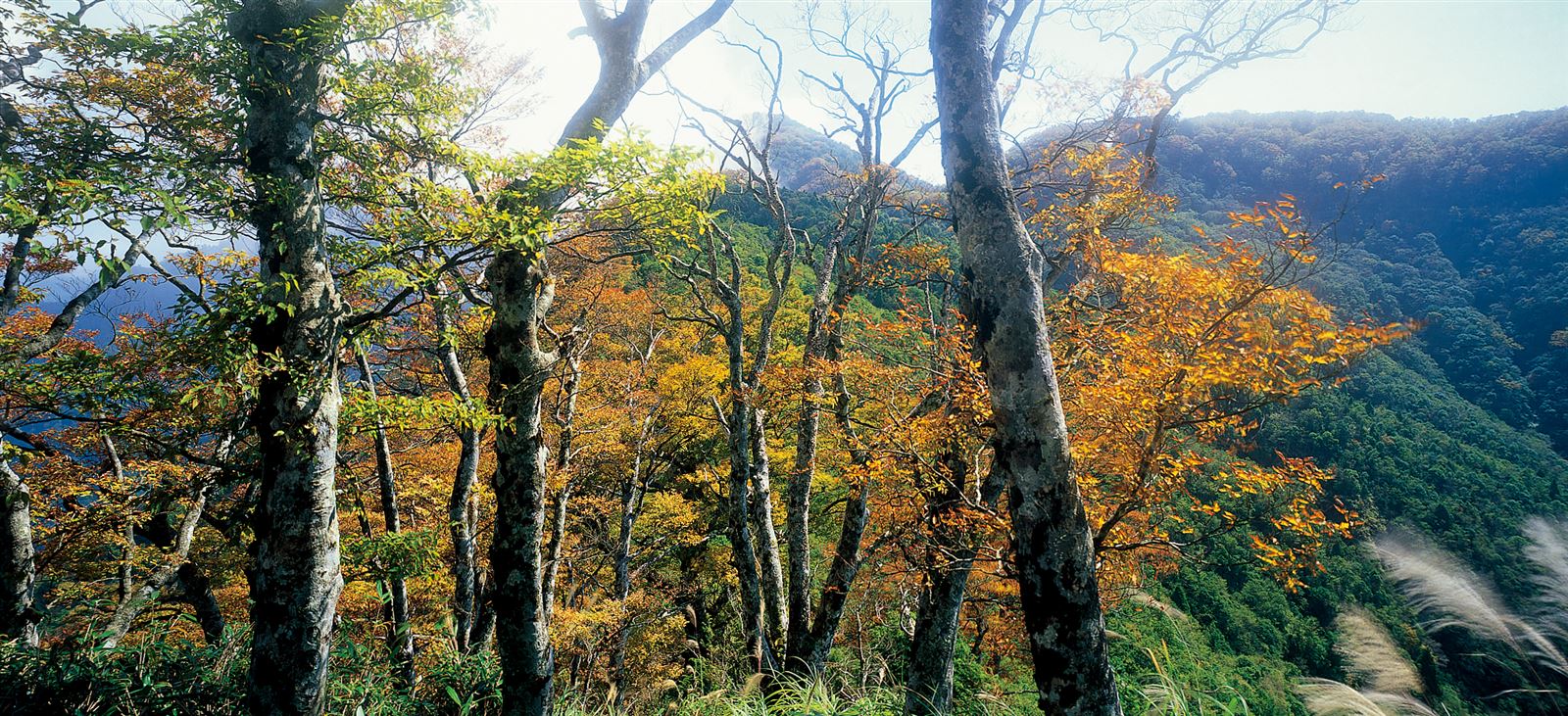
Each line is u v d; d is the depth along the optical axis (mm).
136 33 5047
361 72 5461
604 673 14633
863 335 9578
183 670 5125
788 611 10406
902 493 7789
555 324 16281
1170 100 8430
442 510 11750
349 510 9586
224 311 4719
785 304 22875
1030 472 3729
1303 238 4281
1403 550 5188
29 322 8992
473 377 14641
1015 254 3791
